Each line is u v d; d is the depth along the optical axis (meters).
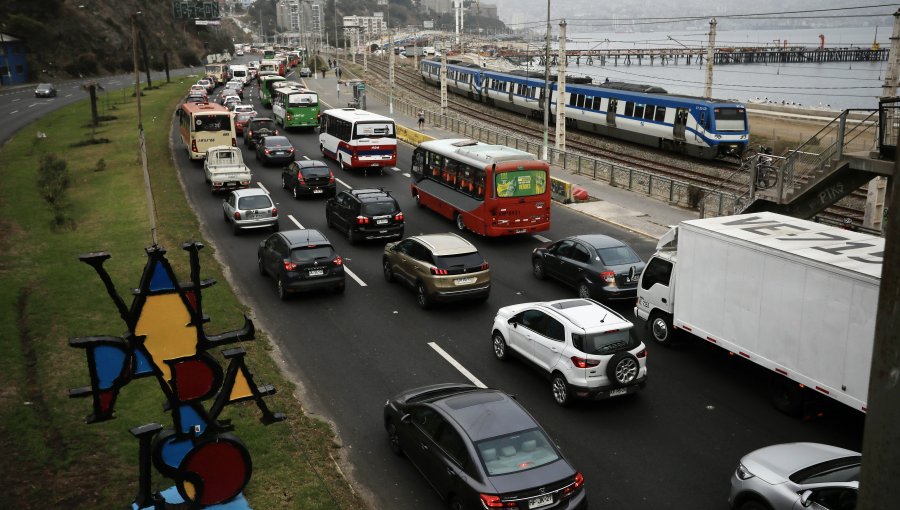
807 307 12.16
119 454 11.23
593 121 48.56
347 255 23.91
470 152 26.64
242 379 8.04
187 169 38.16
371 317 18.34
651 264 16.77
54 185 31.53
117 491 10.26
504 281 21.33
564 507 9.23
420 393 12.04
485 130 45.91
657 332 16.67
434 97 78.06
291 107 50.84
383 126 36.75
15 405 12.70
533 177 24.84
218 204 30.75
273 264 19.94
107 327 16.61
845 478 9.05
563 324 13.63
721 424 12.95
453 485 9.67
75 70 115.31
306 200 31.83
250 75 108.31
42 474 10.62
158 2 156.50
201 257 22.69
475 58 162.50
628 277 18.66
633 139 45.34
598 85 50.62
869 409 4.29
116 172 36.94
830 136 48.00
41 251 23.38
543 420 13.12
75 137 50.34
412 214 29.56
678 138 40.59
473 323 18.00
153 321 7.59
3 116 64.44
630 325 13.49
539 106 56.34
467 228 26.25
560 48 38.50
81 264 21.80
